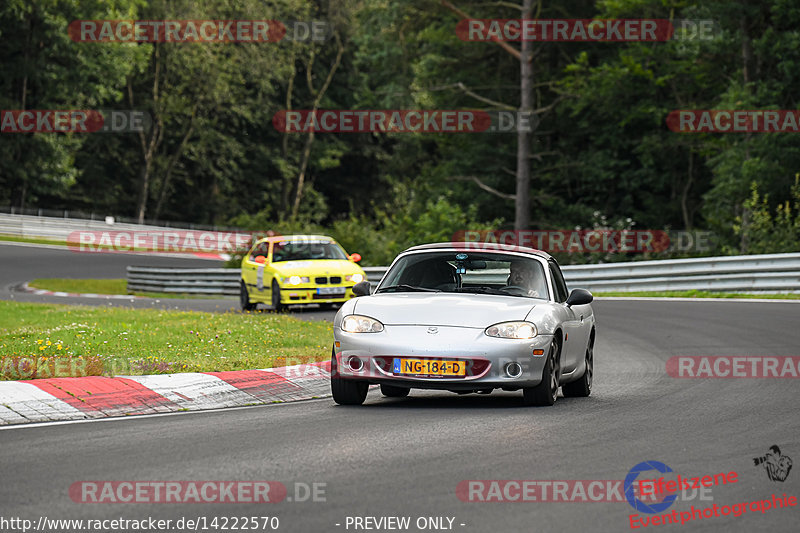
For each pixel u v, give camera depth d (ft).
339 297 300.40
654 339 218.38
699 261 327.88
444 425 110.01
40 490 78.02
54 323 220.43
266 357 163.94
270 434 103.76
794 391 140.87
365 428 107.76
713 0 469.57
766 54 458.09
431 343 122.72
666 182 545.85
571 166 568.82
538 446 96.89
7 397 119.85
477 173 590.96
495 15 584.40
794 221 367.04
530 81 522.88
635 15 515.50
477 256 139.85
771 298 303.27
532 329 124.47
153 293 429.38
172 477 82.58
